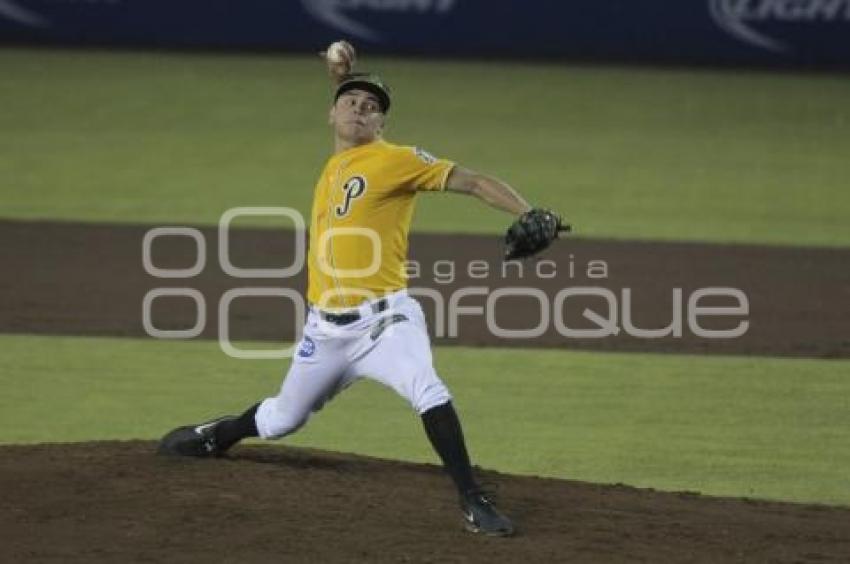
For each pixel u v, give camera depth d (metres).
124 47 111.81
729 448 38.12
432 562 25.41
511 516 27.84
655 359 46.69
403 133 86.69
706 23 108.69
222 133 86.62
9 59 106.00
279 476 29.19
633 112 94.62
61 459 30.22
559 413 41.09
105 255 59.12
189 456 30.19
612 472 35.94
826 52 107.50
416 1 110.31
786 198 73.38
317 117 91.94
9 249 59.72
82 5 110.81
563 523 27.61
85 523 26.83
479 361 46.25
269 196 71.44
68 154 80.00
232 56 110.38
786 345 48.41
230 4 111.12
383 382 27.69
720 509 29.44
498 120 91.31
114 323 49.78
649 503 29.45
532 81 103.69
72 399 41.62
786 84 103.56
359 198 27.33
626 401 42.34
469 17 110.38
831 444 38.59
